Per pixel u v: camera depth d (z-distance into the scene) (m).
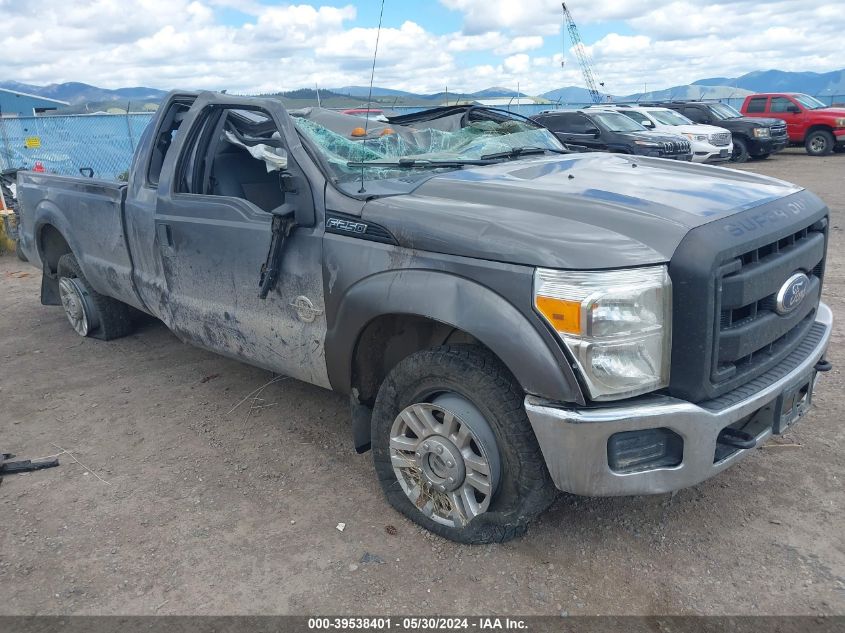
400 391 3.06
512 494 2.81
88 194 5.03
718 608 2.61
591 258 2.48
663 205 2.80
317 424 4.23
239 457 3.87
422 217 2.88
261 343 3.71
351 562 2.95
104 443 4.09
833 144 20.58
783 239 2.87
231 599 2.76
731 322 2.64
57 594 2.82
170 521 3.29
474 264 2.68
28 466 3.81
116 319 5.76
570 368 2.48
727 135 17.75
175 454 3.93
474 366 2.77
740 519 3.11
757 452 3.63
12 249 9.82
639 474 2.57
